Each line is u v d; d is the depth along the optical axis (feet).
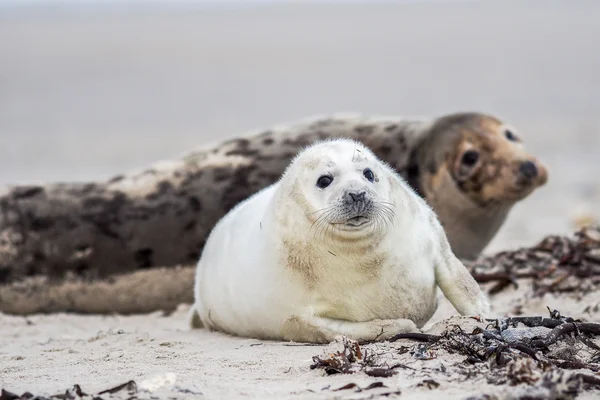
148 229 112.37
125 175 117.19
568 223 168.76
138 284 111.96
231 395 57.31
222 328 81.41
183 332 83.82
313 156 71.05
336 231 66.95
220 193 112.78
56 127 345.72
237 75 474.90
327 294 70.13
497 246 139.64
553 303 88.12
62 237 112.98
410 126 116.67
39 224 113.60
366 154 71.72
